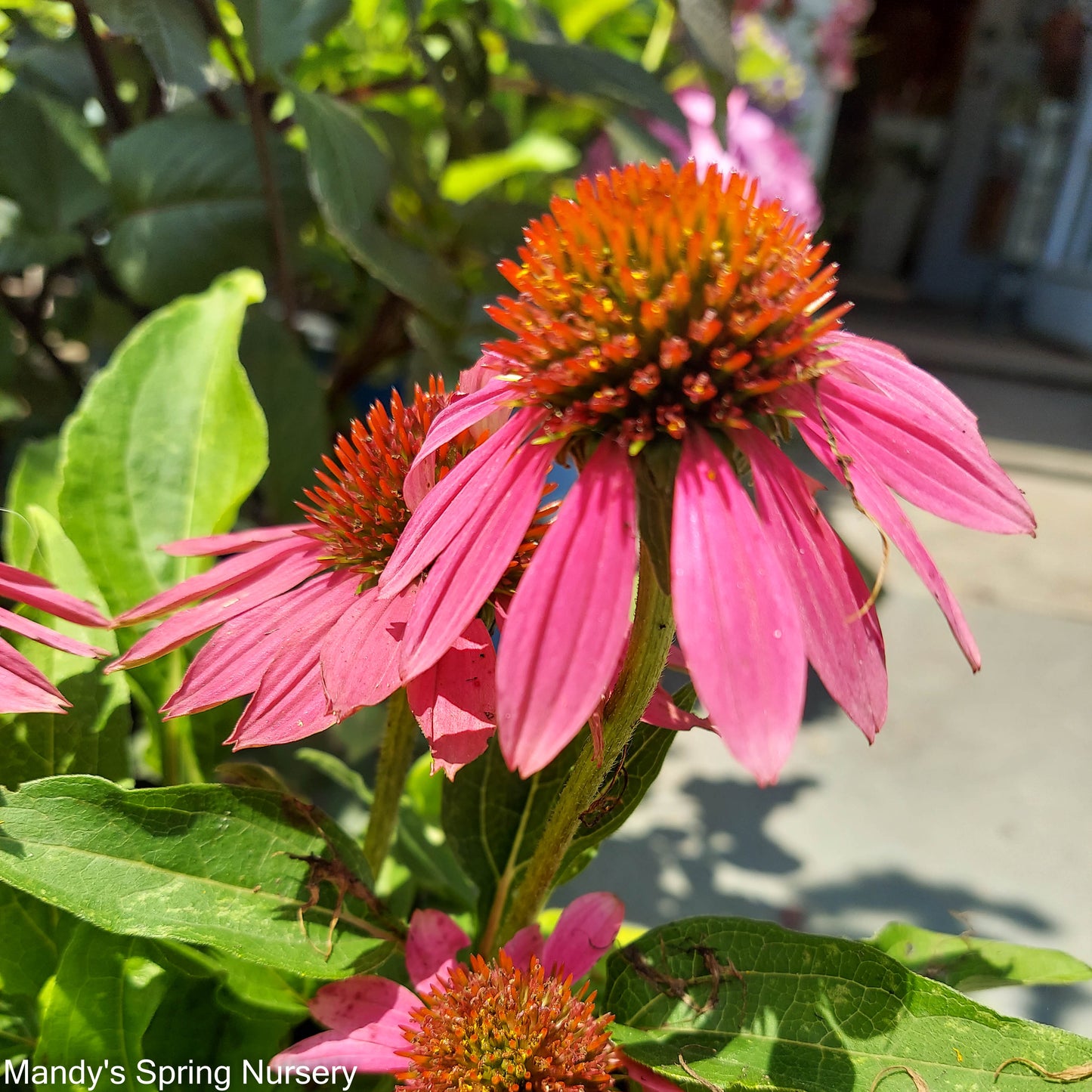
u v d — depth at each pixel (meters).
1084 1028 0.32
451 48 0.33
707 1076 0.14
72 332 0.38
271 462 0.28
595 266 0.14
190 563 0.21
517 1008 0.16
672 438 0.13
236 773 0.19
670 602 0.14
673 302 0.13
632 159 0.32
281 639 0.16
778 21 0.64
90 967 0.16
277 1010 0.18
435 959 0.17
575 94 0.32
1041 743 0.51
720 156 0.43
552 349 0.14
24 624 0.16
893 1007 0.14
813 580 0.13
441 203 0.36
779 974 0.15
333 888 0.16
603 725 0.15
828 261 2.04
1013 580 0.71
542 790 0.20
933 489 0.14
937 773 0.48
